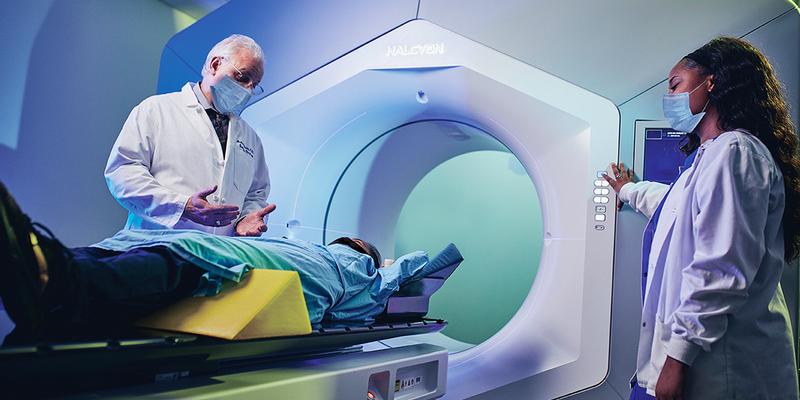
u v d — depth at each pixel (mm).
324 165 2635
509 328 2240
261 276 1259
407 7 2342
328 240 2768
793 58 1927
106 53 2498
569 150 2148
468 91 2277
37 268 900
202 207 1649
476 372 2182
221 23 2502
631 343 2010
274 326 1213
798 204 1414
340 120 2504
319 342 1406
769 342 1346
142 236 1320
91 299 1017
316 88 2414
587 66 2133
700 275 1289
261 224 1729
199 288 1241
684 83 1514
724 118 1459
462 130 2678
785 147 1435
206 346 1105
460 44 2262
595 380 2031
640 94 2072
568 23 2168
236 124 2121
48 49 2264
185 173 1950
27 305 901
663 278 1433
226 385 1110
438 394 1749
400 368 1580
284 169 2504
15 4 2145
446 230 4312
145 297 1145
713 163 1344
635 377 1608
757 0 1993
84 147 2408
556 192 2164
